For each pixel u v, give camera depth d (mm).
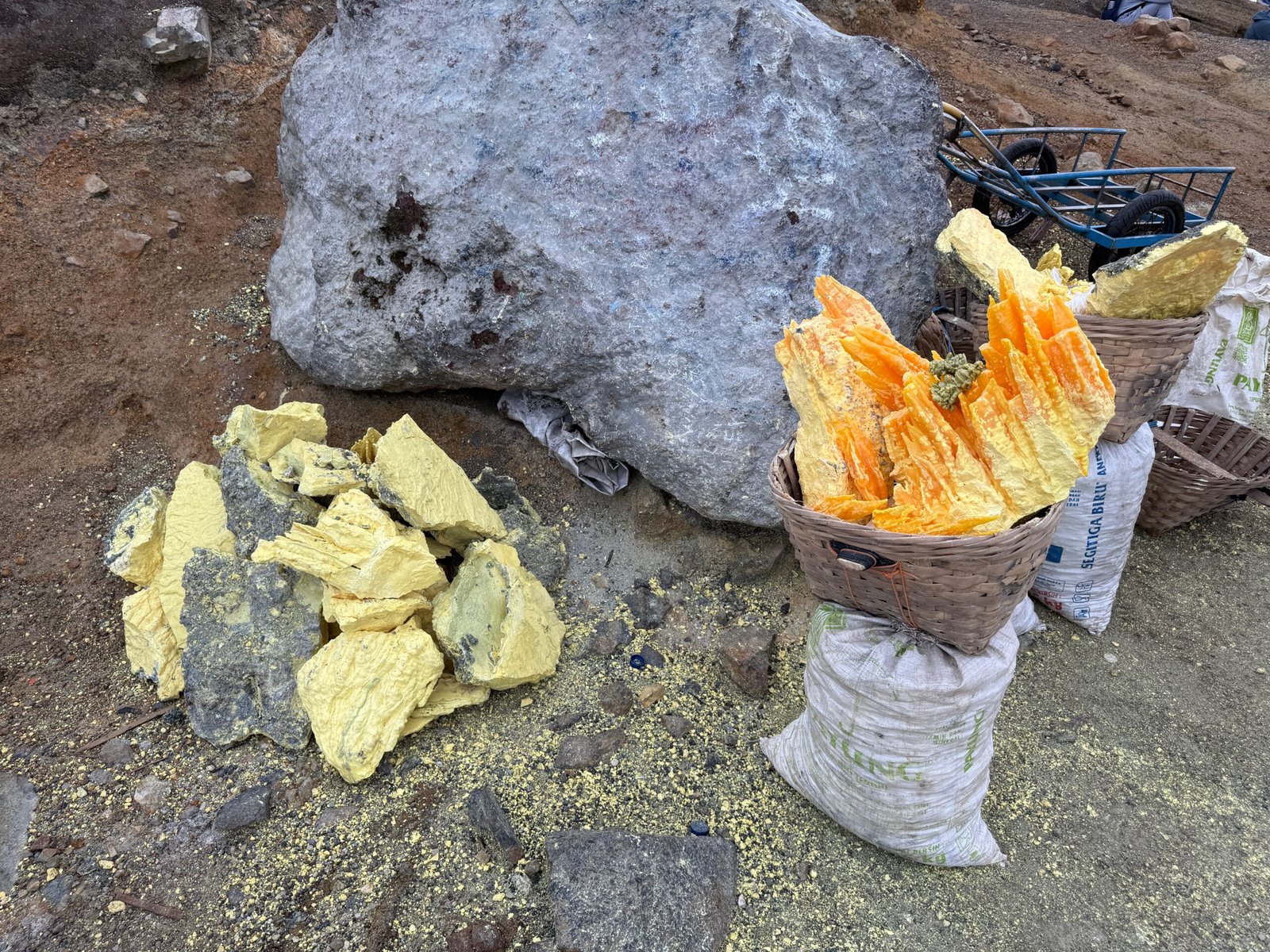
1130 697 3135
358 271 3449
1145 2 11172
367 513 2799
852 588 2297
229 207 4422
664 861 2420
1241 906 2469
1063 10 12070
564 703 2994
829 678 2404
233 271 4199
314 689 2693
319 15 5414
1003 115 7301
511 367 3375
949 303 4539
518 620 2865
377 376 3568
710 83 3184
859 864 2559
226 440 3164
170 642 3002
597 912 2287
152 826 2596
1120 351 2785
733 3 3240
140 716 2922
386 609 2752
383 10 3465
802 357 2156
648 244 3145
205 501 3203
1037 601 3510
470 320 3291
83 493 3502
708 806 2699
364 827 2600
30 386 3604
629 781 2754
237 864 2508
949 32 9211
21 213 3930
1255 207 7059
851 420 2092
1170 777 2844
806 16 3730
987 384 1938
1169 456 4113
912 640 2342
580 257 3162
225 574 2887
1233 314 3885
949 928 2398
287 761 2785
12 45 4219
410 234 3332
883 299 3436
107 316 3838
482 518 3146
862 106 3508
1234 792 2805
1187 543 3936
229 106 4727
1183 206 4391
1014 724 3010
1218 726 3033
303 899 2428
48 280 3818
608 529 3523
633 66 3229
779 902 2449
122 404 3699
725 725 2957
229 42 4895
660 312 3131
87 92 4359
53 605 3213
